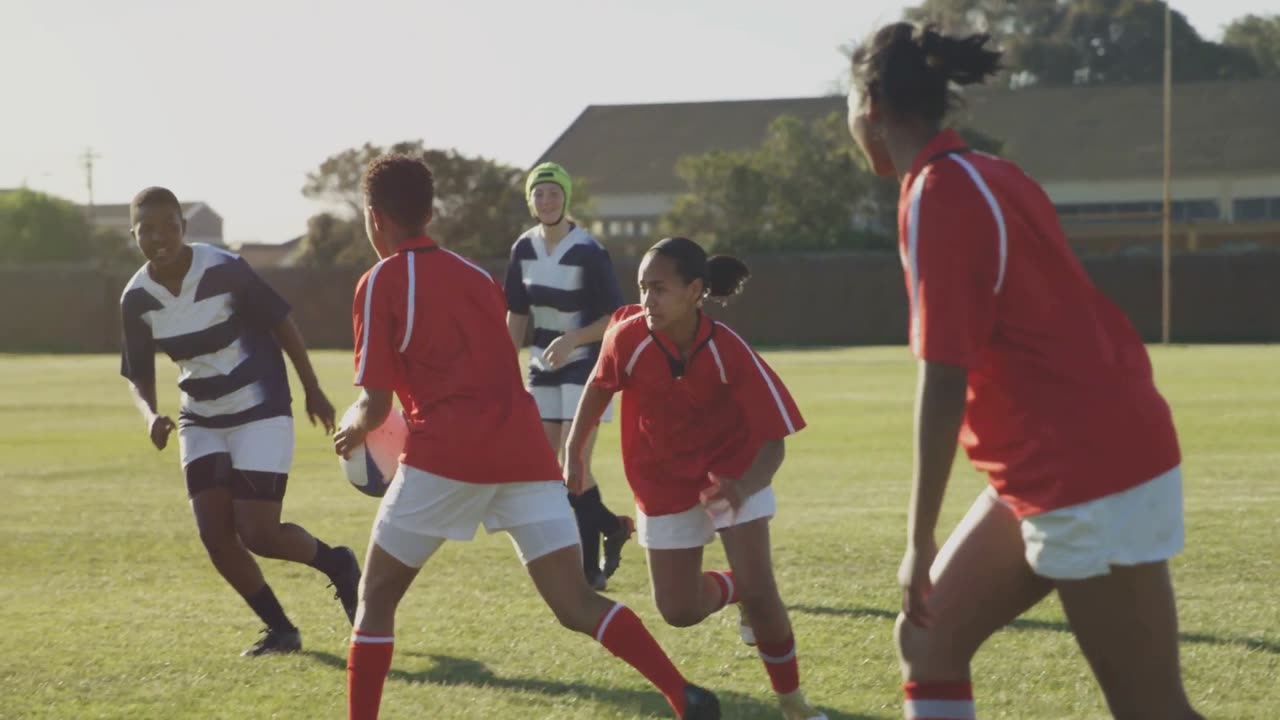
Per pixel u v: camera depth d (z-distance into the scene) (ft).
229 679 38.32
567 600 31.58
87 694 36.68
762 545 33.22
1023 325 21.91
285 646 41.83
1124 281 317.83
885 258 326.65
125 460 103.76
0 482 89.61
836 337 328.90
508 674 38.58
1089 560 21.85
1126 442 21.80
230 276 41.27
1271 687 36.04
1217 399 142.51
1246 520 65.36
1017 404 22.20
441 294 31.40
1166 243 291.38
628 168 572.51
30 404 161.99
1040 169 522.88
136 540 64.49
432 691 36.65
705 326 33.35
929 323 21.52
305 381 42.96
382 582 31.60
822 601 48.21
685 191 552.41
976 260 21.50
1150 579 22.03
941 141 22.71
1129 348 22.61
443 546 61.36
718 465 33.94
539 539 31.65
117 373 231.09
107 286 342.23
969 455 23.22
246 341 41.55
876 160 23.76
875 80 22.91
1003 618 23.56
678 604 35.12
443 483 31.01
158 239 40.29
